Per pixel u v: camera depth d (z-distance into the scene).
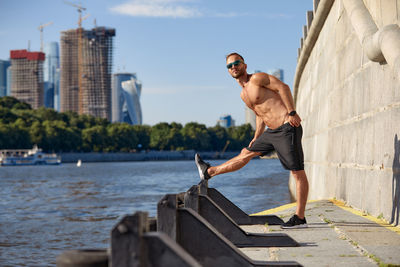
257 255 4.65
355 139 10.12
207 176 6.50
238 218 6.95
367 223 6.78
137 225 2.58
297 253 4.72
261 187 33.56
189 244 3.70
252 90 5.96
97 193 37.38
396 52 6.66
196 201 5.14
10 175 78.12
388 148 7.41
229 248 3.67
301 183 6.16
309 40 20.28
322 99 16.75
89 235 15.72
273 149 6.16
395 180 6.82
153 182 53.25
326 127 15.14
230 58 6.05
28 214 22.98
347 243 5.23
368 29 8.54
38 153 144.38
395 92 7.24
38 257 11.91
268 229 6.43
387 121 7.59
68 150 173.62
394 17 7.55
